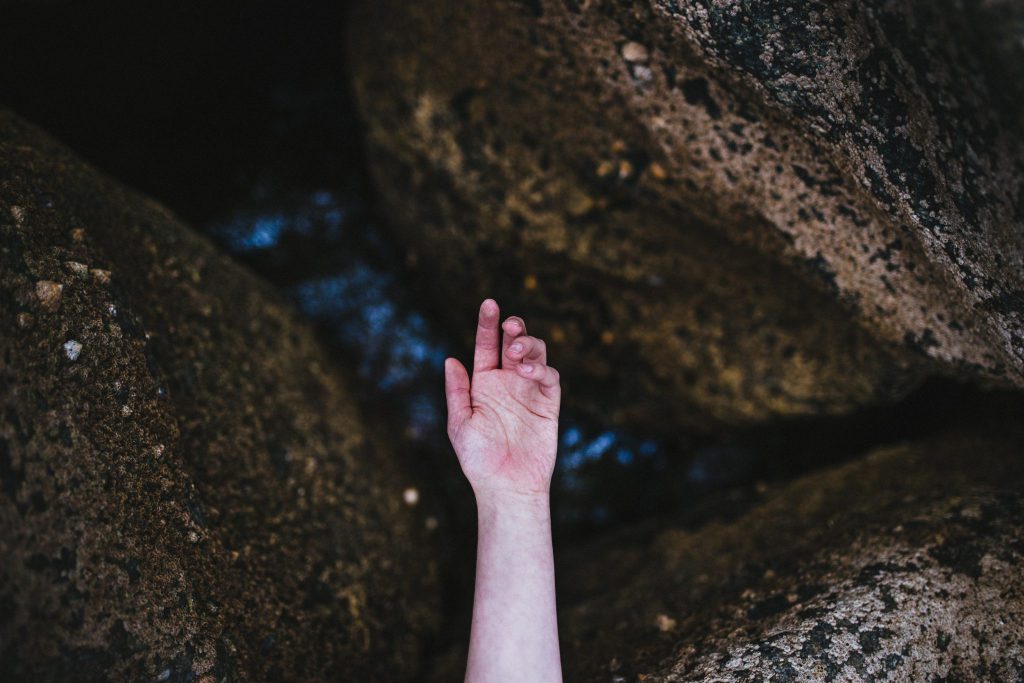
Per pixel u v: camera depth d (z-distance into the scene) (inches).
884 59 35.1
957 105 36.7
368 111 49.4
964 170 35.8
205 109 55.7
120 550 33.0
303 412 44.5
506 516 33.8
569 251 47.3
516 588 33.2
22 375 32.7
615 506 53.6
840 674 33.7
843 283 39.9
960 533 36.5
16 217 34.6
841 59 34.3
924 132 35.1
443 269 51.9
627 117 40.9
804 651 34.5
